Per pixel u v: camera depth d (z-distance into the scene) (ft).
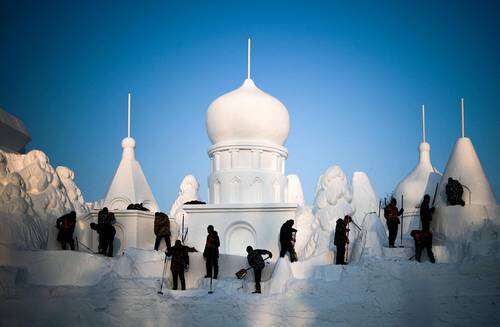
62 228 103.45
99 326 85.46
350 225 110.32
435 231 103.35
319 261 98.84
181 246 94.53
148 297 87.86
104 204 125.08
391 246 98.73
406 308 84.64
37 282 94.73
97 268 95.71
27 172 117.08
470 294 85.15
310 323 83.82
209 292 90.27
